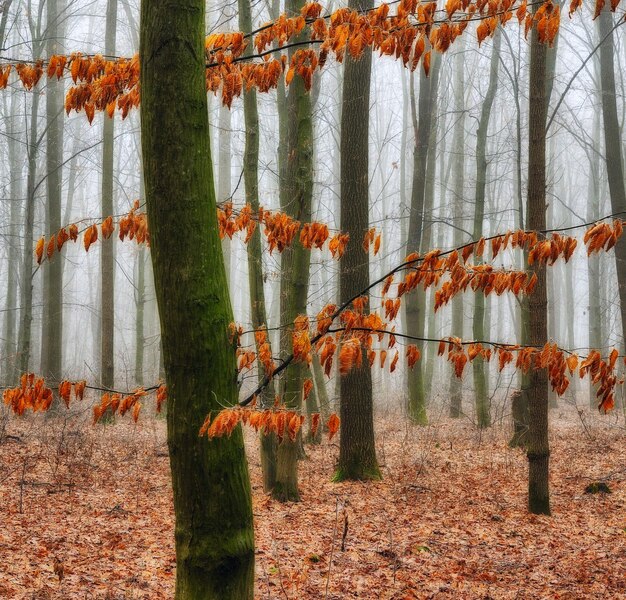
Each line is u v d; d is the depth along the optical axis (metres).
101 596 6.13
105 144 19.44
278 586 6.73
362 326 3.63
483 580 7.22
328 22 4.20
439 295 3.74
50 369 19.02
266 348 3.61
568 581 7.24
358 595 6.61
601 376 3.66
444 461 14.02
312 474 12.66
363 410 12.20
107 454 12.70
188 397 3.39
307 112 10.93
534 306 9.71
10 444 12.57
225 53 4.32
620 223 3.47
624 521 9.78
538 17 3.79
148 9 3.45
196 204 3.42
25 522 8.21
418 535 8.78
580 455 15.03
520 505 10.55
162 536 8.20
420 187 20.17
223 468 3.40
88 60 4.26
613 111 17.27
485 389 19.70
